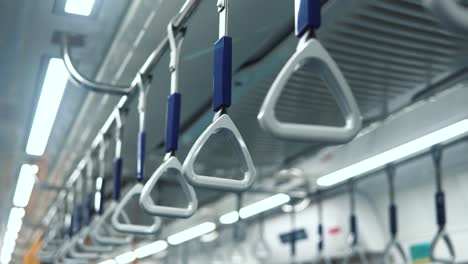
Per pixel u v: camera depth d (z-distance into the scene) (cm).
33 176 545
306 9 97
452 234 434
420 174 450
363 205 516
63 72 316
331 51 257
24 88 349
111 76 309
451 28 79
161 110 343
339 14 224
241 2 223
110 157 445
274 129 93
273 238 650
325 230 559
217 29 245
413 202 470
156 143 415
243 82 295
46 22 266
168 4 225
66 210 571
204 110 351
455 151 399
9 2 251
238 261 720
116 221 213
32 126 405
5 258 1156
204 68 287
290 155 427
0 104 379
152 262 979
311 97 302
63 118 387
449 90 301
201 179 121
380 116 342
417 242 471
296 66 95
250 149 408
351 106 96
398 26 235
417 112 328
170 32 182
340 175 437
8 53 301
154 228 221
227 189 123
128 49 274
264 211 579
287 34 251
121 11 251
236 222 600
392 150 361
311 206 575
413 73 280
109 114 358
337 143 96
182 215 155
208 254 802
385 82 290
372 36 242
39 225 823
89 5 249
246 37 255
